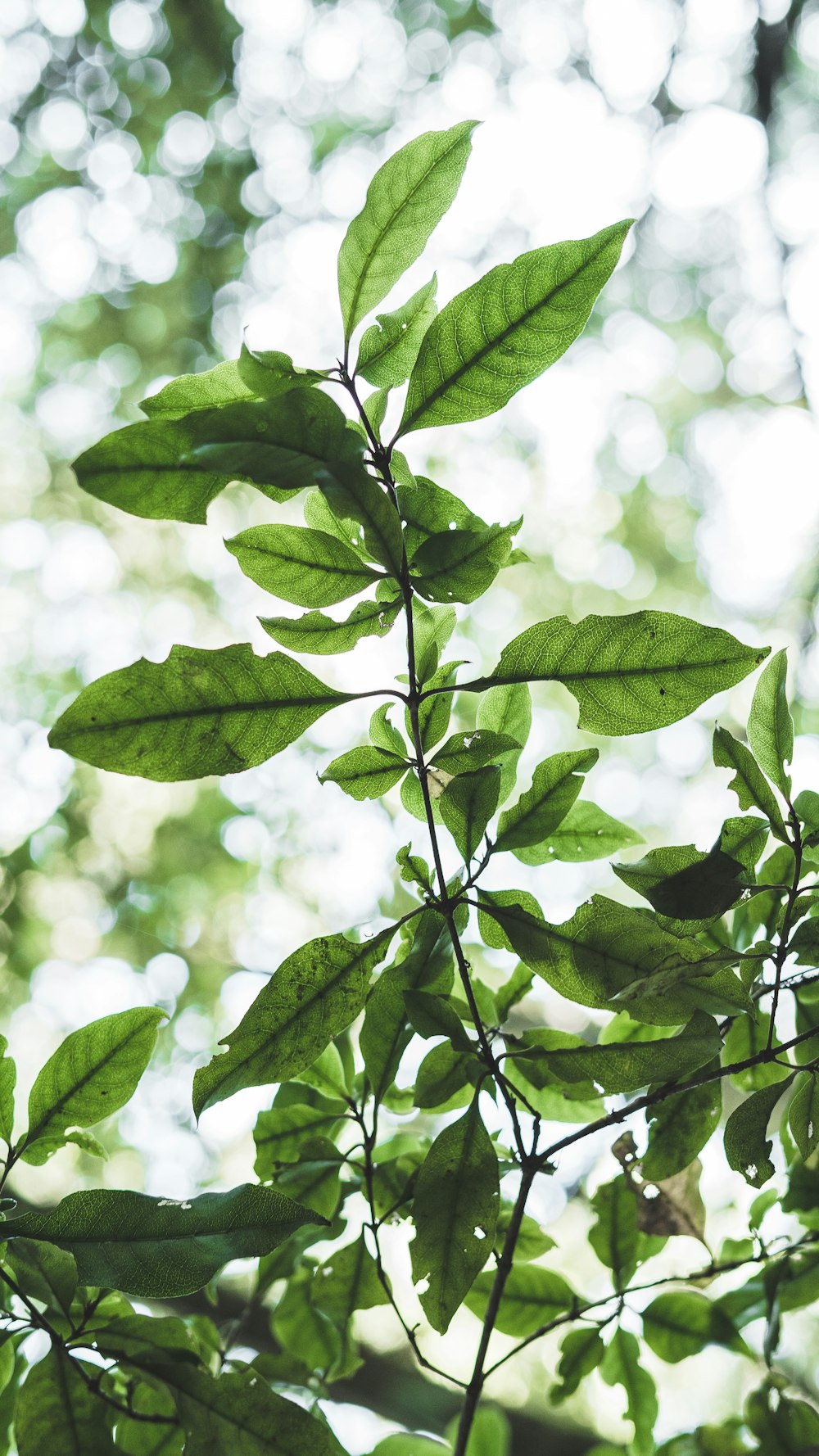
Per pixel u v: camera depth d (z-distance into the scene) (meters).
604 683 1.02
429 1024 1.02
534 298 1.00
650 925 1.01
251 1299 1.15
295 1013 1.02
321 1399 1.15
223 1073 1.02
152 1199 1.01
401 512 1.01
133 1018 1.06
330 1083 1.12
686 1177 1.11
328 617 1.01
